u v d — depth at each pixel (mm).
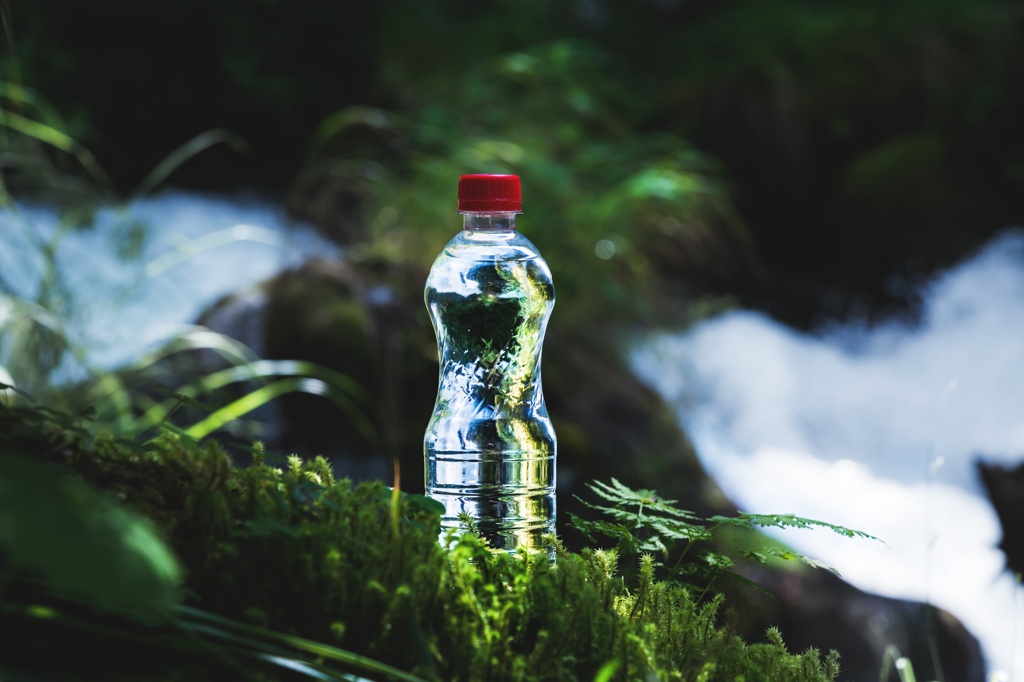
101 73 4227
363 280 2174
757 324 3754
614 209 2676
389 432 2016
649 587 813
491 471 935
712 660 783
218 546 731
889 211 4340
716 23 5113
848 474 3098
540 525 938
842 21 4836
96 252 2850
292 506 776
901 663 1020
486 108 3164
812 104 4539
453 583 769
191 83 4320
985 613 2170
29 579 701
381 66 4285
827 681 808
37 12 4176
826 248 4457
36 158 2400
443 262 950
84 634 718
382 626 742
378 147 3773
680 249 3359
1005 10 4910
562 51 3203
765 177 4527
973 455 3262
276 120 4418
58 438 774
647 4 5195
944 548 2486
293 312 2064
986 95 4539
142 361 1983
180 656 726
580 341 2381
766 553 849
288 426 2002
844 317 4031
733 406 3314
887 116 4605
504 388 941
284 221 3400
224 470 768
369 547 755
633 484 2104
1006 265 4191
